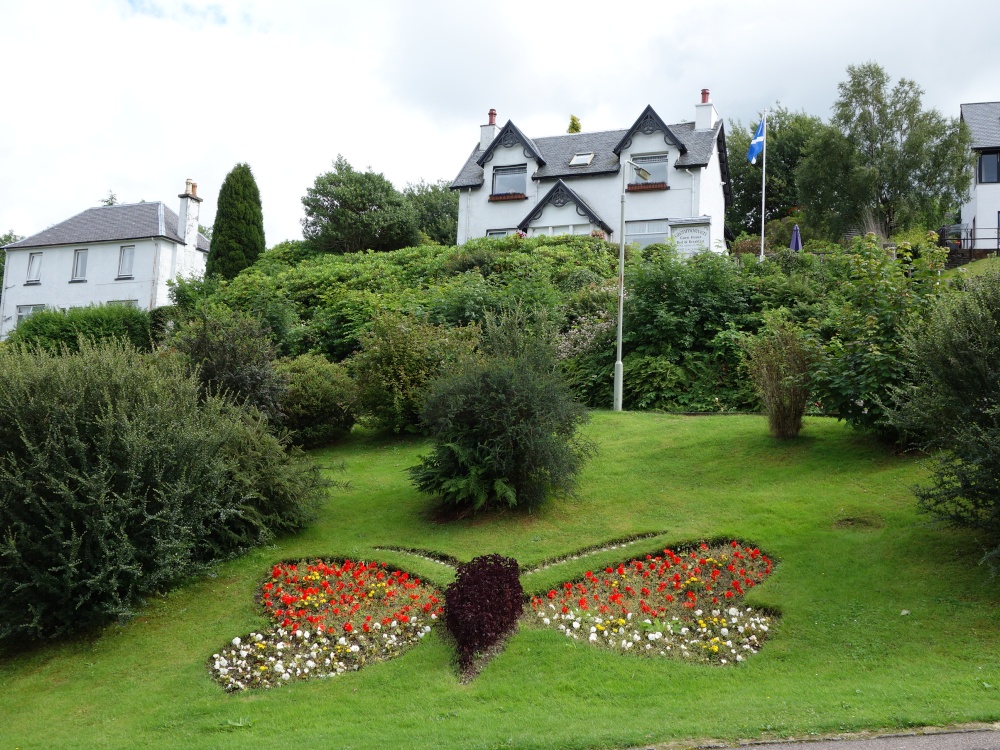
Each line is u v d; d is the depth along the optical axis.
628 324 17.52
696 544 9.03
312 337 22.39
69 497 8.02
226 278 35.75
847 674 6.46
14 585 8.15
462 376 10.63
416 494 11.66
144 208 37.44
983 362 7.68
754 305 17.39
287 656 7.64
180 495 8.63
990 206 35.78
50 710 7.03
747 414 14.51
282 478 10.21
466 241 33.31
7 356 9.20
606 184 33.66
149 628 8.36
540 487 10.48
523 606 7.98
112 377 9.13
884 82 34.84
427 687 6.84
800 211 40.44
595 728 5.79
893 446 10.95
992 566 7.08
